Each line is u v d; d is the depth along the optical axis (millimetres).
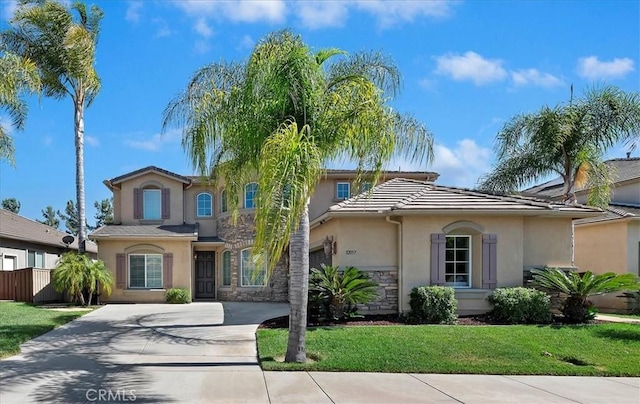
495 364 9852
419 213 14586
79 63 20984
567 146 20172
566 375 9445
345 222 15211
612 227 19734
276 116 9883
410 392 8047
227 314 17500
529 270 15305
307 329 12500
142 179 24578
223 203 24641
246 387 8180
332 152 10039
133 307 20281
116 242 23000
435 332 12164
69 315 16891
